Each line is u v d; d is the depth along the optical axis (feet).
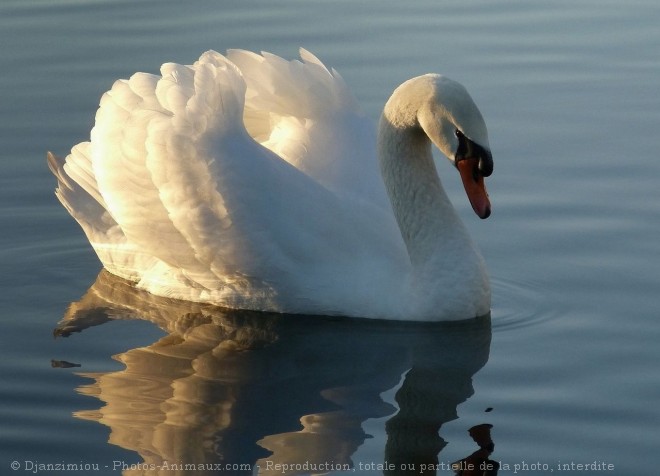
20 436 37.29
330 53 65.51
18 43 67.31
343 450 36.55
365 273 46.11
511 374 40.98
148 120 47.32
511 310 45.73
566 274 47.42
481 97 61.16
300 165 48.26
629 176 53.98
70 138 57.67
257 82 48.47
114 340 44.37
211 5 73.26
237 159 46.50
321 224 46.32
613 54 65.87
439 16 71.31
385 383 40.81
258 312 47.42
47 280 49.42
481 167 43.65
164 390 40.27
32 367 41.93
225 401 39.65
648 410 38.14
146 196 47.50
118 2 73.97
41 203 54.29
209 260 47.03
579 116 59.36
